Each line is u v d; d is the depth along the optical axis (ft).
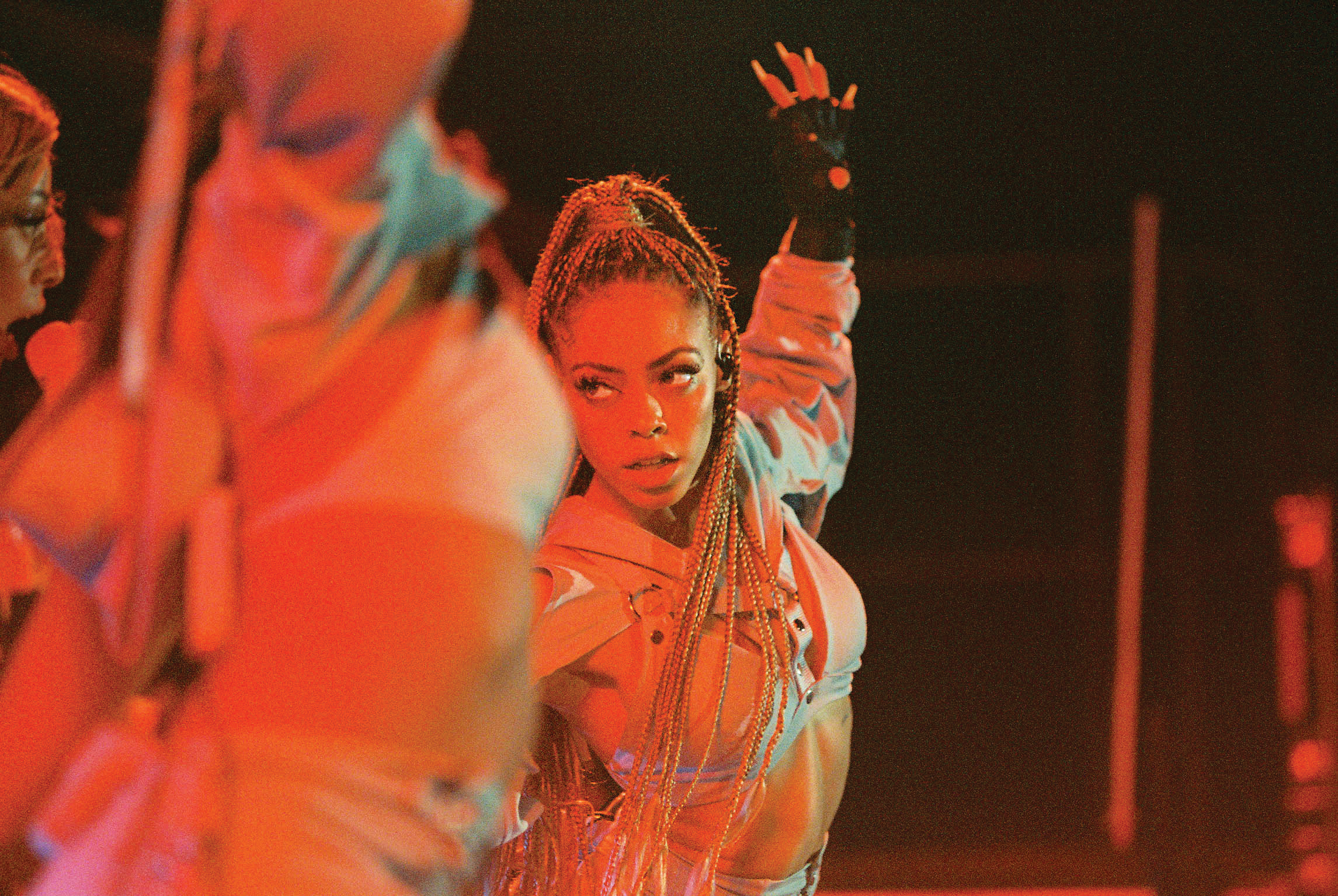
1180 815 33.53
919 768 48.96
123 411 6.15
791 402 13.48
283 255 5.67
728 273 45.16
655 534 11.65
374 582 5.73
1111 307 52.21
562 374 11.02
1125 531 41.45
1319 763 31.48
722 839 11.25
